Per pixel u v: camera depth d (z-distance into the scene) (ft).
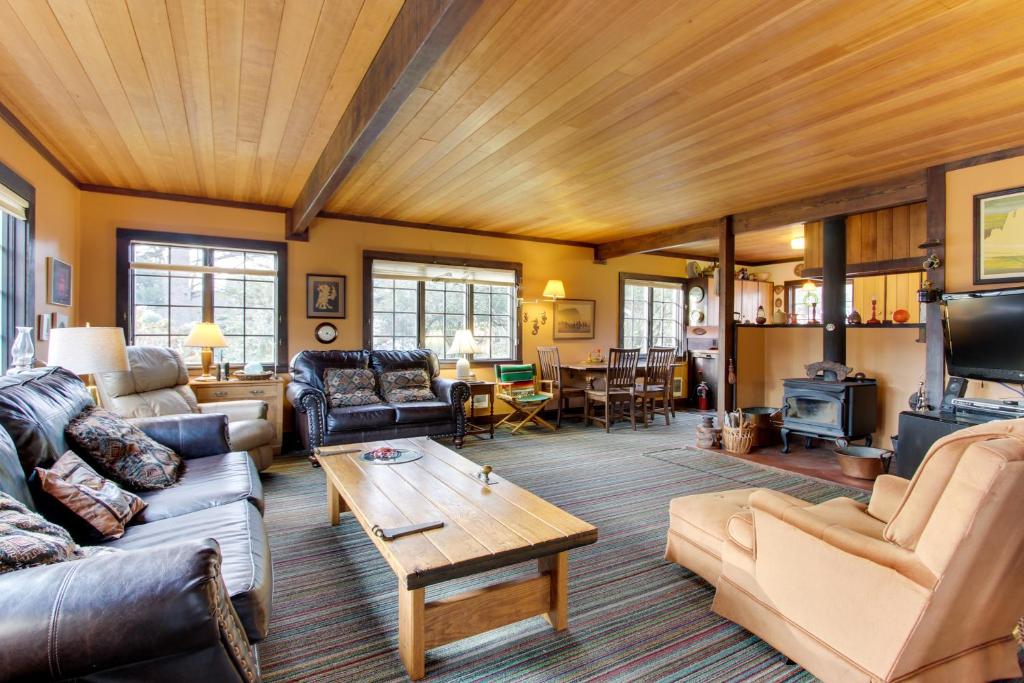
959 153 11.02
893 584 4.66
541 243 21.71
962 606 4.64
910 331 14.51
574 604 6.90
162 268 15.14
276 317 16.71
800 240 21.95
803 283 26.43
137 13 6.42
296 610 6.75
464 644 6.03
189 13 6.42
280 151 11.46
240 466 8.50
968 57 7.15
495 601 5.96
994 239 10.85
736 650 5.97
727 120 9.37
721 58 7.24
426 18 5.71
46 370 7.68
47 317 11.53
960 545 4.22
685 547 7.52
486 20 6.36
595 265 23.30
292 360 16.70
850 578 4.99
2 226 9.77
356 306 17.88
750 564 6.15
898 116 9.13
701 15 6.24
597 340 23.38
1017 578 4.85
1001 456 4.04
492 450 15.79
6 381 6.27
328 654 5.84
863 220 15.88
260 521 6.53
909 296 19.92
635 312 24.97
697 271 25.85
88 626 2.98
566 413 22.52
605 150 11.01
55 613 2.97
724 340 17.16
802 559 5.46
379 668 5.62
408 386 16.48
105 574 3.14
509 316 21.17
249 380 14.80
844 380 14.47
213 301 16.05
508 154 11.30
